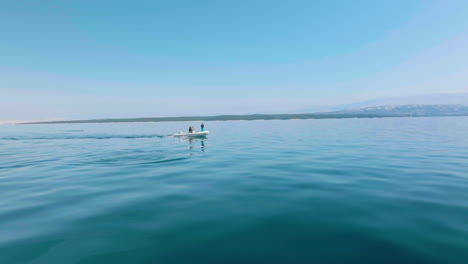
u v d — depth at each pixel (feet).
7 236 16.10
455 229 15.83
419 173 30.76
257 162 40.73
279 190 25.14
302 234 15.88
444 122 201.26
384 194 23.06
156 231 16.63
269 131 119.44
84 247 14.71
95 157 48.06
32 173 34.14
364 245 14.37
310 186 26.30
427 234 15.34
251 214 19.21
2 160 45.32
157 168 37.04
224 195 23.91
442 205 19.92
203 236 15.88
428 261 12.69
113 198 23.34
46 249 14.53
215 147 62.18
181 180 29.78
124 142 79.61
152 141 81.51
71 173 34.04
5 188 26.73
